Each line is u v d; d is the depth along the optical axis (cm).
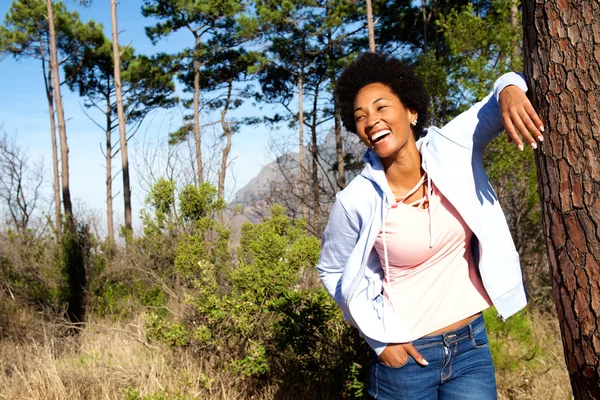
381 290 236
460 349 219
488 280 215
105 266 913
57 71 1880
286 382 409
